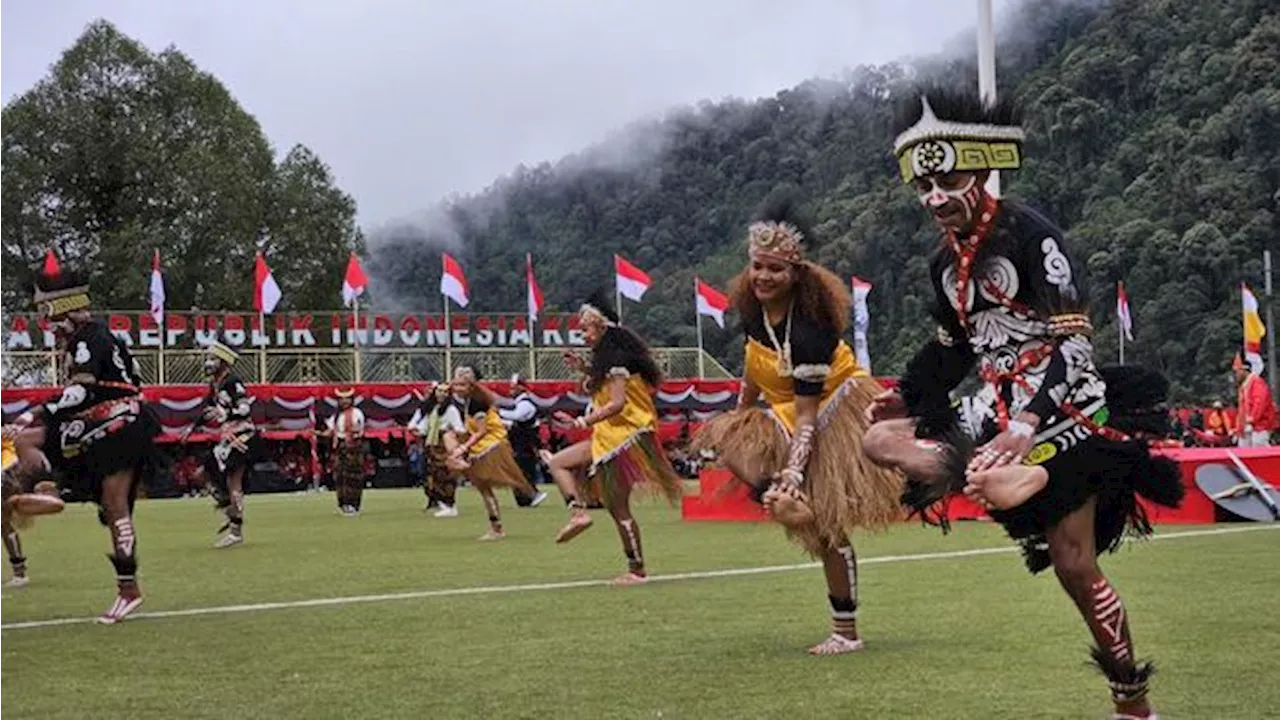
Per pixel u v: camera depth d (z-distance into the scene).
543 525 14.16
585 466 8.22
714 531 12.10
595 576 8.38
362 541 12.12
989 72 13.23
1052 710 4.00
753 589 7.30
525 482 12.76
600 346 8.10
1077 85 52.88
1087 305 3.66
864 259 48.72
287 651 5.52
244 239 36.88
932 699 4.20
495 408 12.66
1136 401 3.73
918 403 4.04
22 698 4.61
